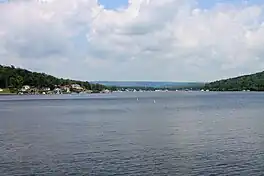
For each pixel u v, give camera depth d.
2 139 51.66
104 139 50.47
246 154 38.81
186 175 31.44
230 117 87.12
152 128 64.06
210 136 52.56
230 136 52.38
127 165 34.50
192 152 40.25
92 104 167.62
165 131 59.31
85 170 32.91
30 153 40.56
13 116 98.31
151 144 45.78
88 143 47.03
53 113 109.25
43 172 32.44
